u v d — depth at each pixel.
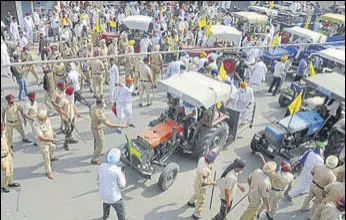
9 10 15.04
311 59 12.41
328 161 6.39
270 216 6.76
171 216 6.78
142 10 16.12
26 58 10.55
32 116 8.13
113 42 12.05
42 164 7.95
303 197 7.68
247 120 10.25
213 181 6.41
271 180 6.38
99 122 7.56
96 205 6.89
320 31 16.52
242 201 7.38
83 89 11.84
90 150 8.64
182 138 8.21
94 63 10.61
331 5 23.44
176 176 7.61
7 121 7.89
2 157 6.57
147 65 10.56
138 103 11.30
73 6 15.69
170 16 16.09
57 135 9.17
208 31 13.09
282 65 12.31
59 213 6.59
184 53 12.58
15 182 7.27
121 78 12.68
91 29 13.42
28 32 12.55
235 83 12.05
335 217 5.67
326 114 9.20
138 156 7.17
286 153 8.66
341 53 10.92
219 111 8.55
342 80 8.94
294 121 8.76
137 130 9.69
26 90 10.62
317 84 8.85
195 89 7.57
